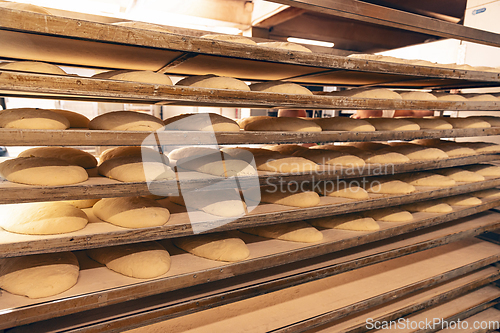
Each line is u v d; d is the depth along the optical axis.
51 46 1.04
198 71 1.58
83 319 1.08
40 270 1.10
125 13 2.13
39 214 1.12
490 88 2.43
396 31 2.76
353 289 1.74
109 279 1.14
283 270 1.46
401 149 2.10
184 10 2.08
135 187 1.08
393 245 1.78
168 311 1.15
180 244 1.44
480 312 2.07
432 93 1.94
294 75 1.75
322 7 1.32
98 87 0.95
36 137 0.91
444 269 1.97
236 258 1.29
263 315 1.51
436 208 2.04
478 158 2.07
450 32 1.71
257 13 2.27
